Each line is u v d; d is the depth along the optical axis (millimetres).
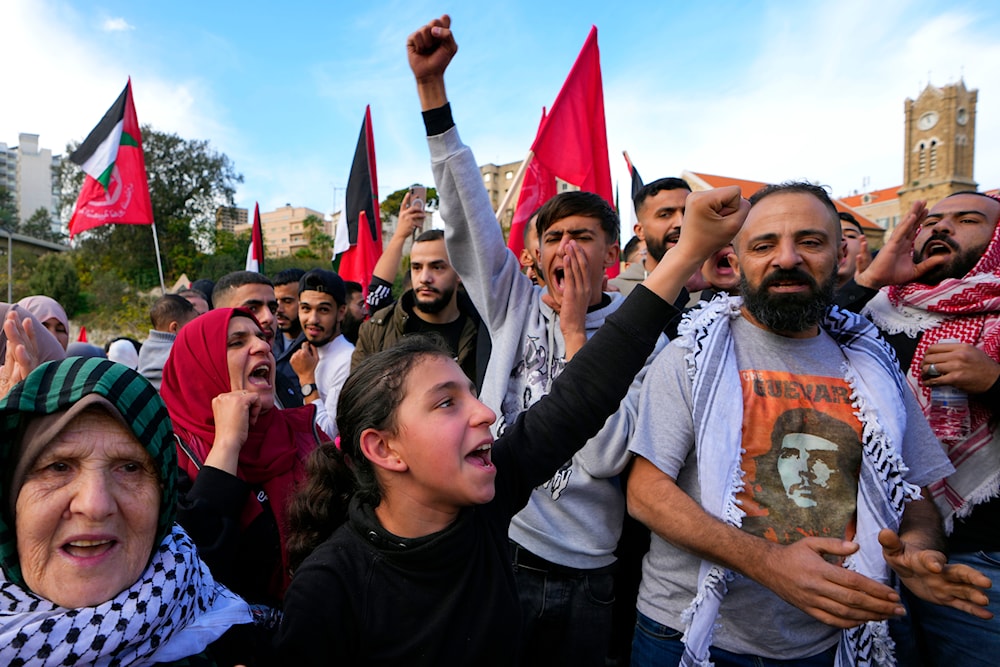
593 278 2254
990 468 1953
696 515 1568
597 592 2010
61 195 44438
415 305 3465
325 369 3811
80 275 38938
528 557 2020
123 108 6398
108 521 1013
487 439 1246
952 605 1355
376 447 1263
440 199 2236
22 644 934
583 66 3727
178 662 1096
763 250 1698
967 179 51125
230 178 44062
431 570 1205
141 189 6461
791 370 1736
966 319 2121
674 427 1705
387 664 1178
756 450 1659
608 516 2027
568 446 1468
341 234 5902
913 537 1620
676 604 1716
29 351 1635
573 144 3705
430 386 1235
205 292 6086
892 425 1629
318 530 1362
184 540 1218
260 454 1910
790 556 1408
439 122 2119
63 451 992
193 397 1976
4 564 990
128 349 4516
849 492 1631
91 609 985
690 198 1376
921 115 52531
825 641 1650
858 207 56656
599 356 1444
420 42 1971
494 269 2295
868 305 2404
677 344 1781
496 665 1234
